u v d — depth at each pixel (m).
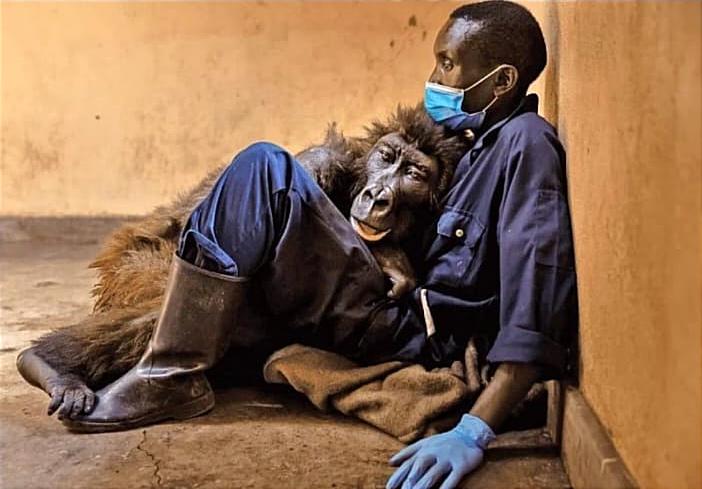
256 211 1.81
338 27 4.27
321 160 2.02
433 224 1.96
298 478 1.62
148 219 2.28
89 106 4.28
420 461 1.59
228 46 4.25
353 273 1.91
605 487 1.39
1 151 4.30
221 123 4.30
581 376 1.71
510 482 1.62
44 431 1.84
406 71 4.29
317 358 1.95
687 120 1.11
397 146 1.94
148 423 1.86
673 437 1.17
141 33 4.23
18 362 1.96
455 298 1.92
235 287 1.82
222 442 1.78
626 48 1.38
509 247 1.76
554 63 2.06
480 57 1.92
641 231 1.30
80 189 4.33
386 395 1.84
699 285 1.08
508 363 1.71
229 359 2.05
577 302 1.74
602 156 1.53
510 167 1.83
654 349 1.25
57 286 3.32
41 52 4.24
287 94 4.30
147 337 1.92
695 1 1.08
